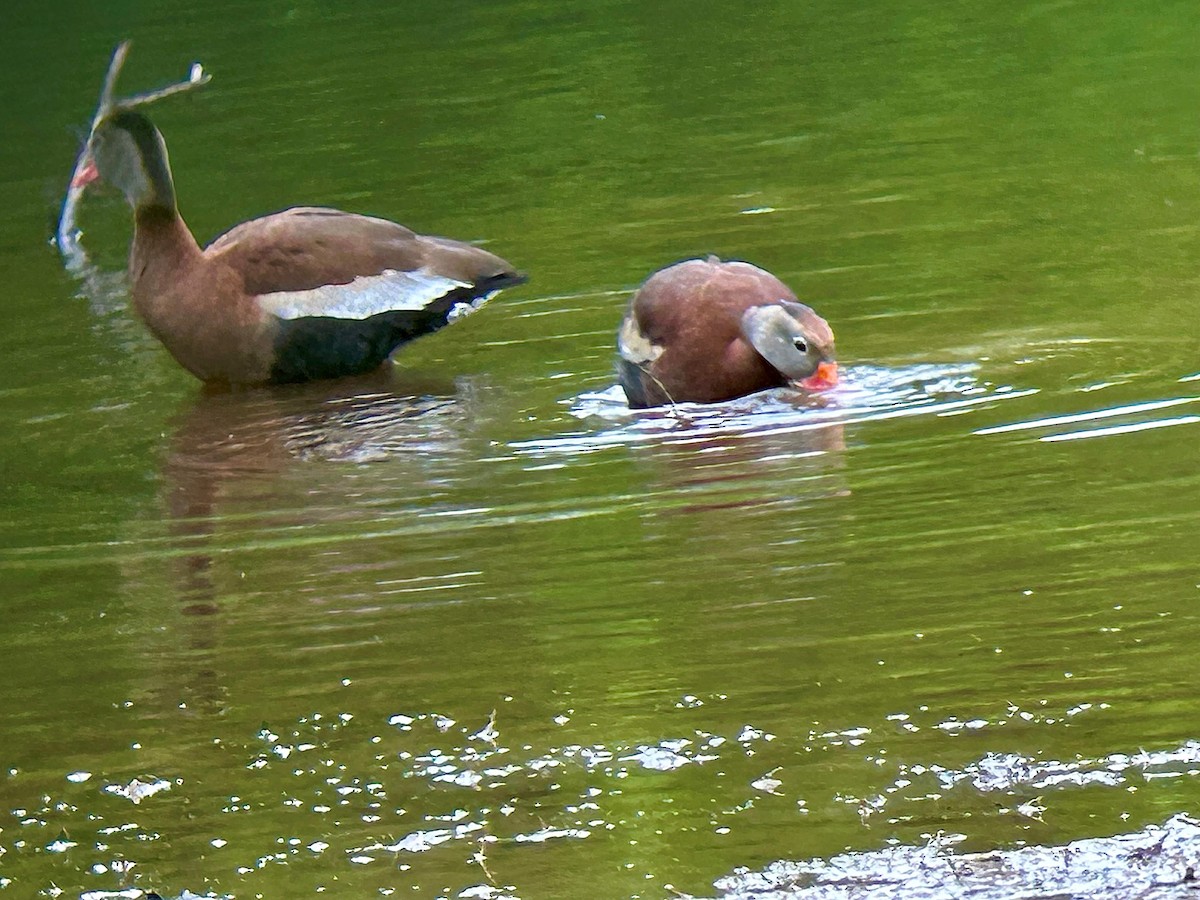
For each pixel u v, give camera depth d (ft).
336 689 26.73
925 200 56.34
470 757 24.08
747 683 25.57
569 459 37.50
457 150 68.85
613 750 23.88
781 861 20.63
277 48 90.12
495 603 29.60
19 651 29.40
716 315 40.68
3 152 74.74
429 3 98.84
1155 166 57.62
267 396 45.55
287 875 21.43
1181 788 21.45
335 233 48.06
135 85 83.76
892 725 23.84
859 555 30.09
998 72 73.87
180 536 34.68
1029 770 22.27
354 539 33.58
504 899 20.40
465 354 46.80
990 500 32.14
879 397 39.27
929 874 20.08
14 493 38.27
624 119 71.61
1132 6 83.41
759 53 81.76
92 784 24.38
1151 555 28.73
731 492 34.14
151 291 47.32
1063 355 40.81
